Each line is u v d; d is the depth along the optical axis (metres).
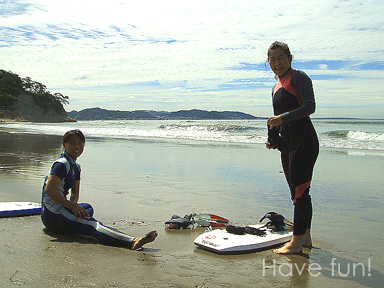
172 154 12.33
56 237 3.58
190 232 4.04
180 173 8.24
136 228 4.08
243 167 9.31
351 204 5.52
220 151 13.50
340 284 2.71
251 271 2.92
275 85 3.72
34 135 23.58
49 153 12.02
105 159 10.75
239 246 3.38
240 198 5.76
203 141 18.94
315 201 5.71
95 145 15.80
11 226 3.94
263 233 3.74
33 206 4.59
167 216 4.62
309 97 3.29
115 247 3.35
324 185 7.10
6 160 10.04
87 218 3.62
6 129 34.69
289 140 3.44
